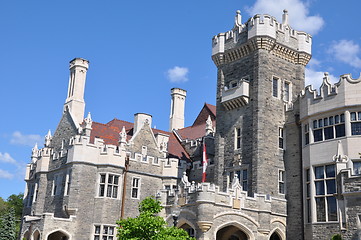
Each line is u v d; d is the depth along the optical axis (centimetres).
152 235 2797
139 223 2792
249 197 3572
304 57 4356
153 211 3114
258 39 4109
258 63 4106
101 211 4156
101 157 4294
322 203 3475
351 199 3033
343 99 3478
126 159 4425
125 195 4341
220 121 4362
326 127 3584
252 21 4203
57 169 4466
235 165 4072
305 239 3569
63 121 4809
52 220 3925
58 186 4378
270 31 4128
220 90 4450
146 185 4522
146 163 4575
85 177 4188
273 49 4203
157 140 4959
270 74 4144
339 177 3148
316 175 3575
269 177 3869
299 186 3819
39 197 4550
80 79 4947
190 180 4762
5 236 6034
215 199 3381
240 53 4312
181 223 3547
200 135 5391
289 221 3791
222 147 4272
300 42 4381
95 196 4194
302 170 3756
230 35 4444
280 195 3891
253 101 4069
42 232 3853
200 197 3362
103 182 4247
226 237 3753
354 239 2958
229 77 4406
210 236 3309
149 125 4856
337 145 3441
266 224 3581
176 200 3653
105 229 4150
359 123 3391
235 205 3472
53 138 4866
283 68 4266
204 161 4128
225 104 4300
